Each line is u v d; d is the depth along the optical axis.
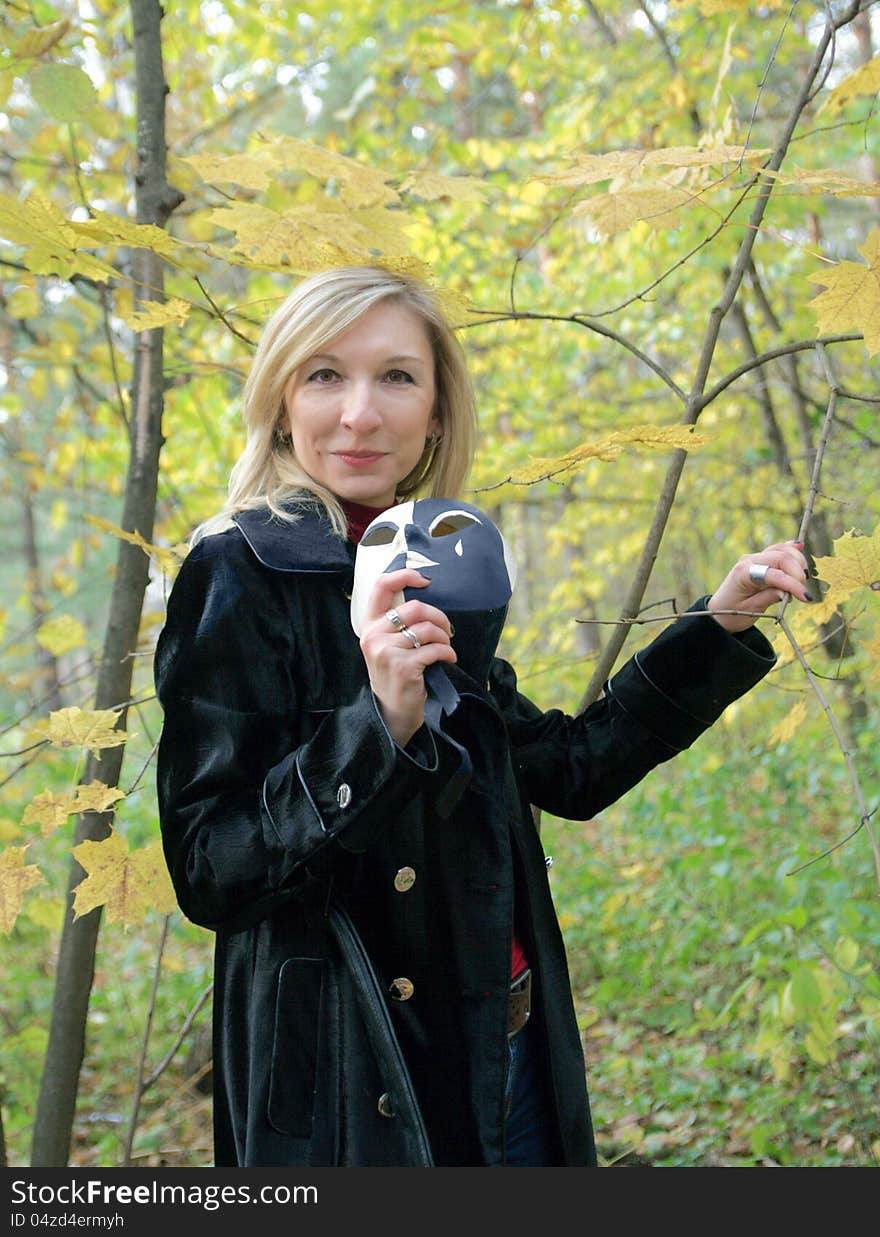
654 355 6.22
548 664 4.02
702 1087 3.01
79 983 2.12
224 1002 1.35
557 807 1.58
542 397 5.52
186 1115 3.54
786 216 3.80
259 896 1.17
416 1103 1.16
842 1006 3.01
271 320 1.41
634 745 1.54
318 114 6.48
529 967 1.38
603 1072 3.26
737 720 4.30
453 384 1.53
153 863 1.63
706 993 3.60
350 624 1.29
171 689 1.25
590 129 4.83
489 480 5.37
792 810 4.14
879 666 1.63
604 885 4.65
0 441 4.35
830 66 1.87
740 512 5.54
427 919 1.27
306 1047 1.22
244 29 4.57
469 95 6.11
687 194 1.62
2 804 3.33
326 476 1.39
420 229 3.96
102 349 3.28
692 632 1.52
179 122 4.70
